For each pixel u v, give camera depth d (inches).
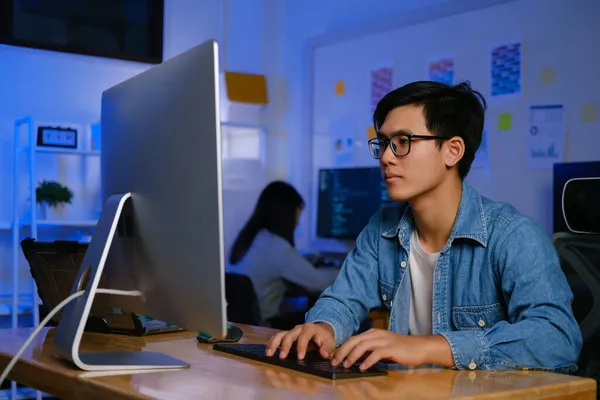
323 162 201.9
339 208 193.6
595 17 140.6
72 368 52.7
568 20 145.3
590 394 50.3
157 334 70.6
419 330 70.2
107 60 182.1
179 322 51.1
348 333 64.7
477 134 65.6
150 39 188.9
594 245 73.2
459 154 64.1
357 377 49.9
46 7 174.2
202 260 47.3
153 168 52.1
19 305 160.9
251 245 148.4
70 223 163.0
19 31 170.7
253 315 133.4
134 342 66.2
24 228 166.1
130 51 185.8
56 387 52.2
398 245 70.5
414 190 62.5
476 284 64.5
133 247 55.2
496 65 158.6
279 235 148.0
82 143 176.9
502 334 54.7
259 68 209.9
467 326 65.4
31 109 171.9
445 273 65.9
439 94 62.7
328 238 199.0
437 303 66.1
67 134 166.7
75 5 178.1
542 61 149.9
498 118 158.2
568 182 104.2
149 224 52.7
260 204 149.2
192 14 196.9
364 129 190.1
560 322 56.8
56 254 74.9
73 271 74.4
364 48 189.9
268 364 55.1
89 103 179.3
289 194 148.6
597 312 71.7
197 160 47.2
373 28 187.2
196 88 47.0
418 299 69.5
